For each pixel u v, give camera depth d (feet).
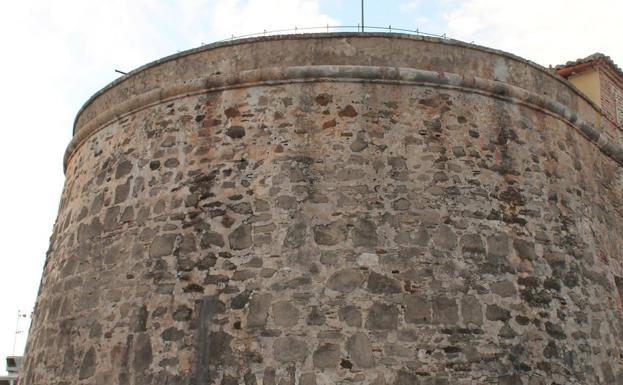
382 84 26.78
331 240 24.25
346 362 22.56
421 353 22.89
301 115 26.32
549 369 24.44
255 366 22.86
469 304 23.97
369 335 22.93
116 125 30.42
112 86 31.83
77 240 29.53
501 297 24.53
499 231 25.59
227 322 23.67
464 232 25.03
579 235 28.25
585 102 33.01
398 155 25.70
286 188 25.18
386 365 22.58
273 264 24.14
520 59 29.37
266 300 23.65
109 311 26.17
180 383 23.34
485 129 27.14
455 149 26.27
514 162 27.17
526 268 25.55
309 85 26.78
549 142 28.86
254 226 24.84
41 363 28.60
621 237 32.04
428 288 23.85
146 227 26.66
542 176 27.81
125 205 27.86
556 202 27.81
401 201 24.99
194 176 26.50
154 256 25.84
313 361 22.62
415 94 26.84
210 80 27.63
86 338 26.50
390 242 24.32
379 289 23.58
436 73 27.02
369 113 26.25
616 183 33.40
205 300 24.23
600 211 30.73
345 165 25.41
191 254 25.18
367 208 24.76
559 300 25.95
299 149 25.76
